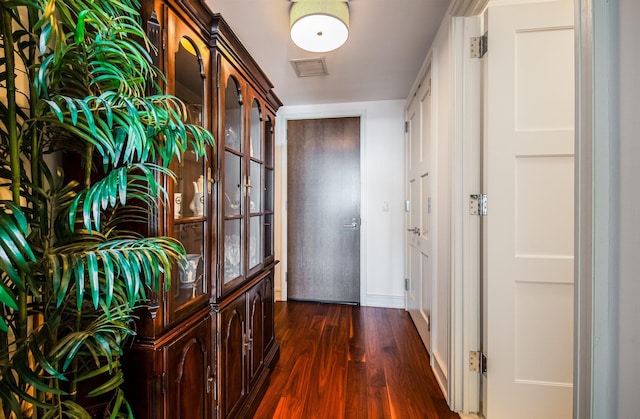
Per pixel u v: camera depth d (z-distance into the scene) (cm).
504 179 150
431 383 186
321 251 344
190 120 117
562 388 147
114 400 88
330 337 250
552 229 147
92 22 66
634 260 64
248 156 160
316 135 344
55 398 76
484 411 156
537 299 149
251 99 166
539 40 147
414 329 266
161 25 96
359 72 256
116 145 70
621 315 66
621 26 66
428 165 223
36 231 75
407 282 308
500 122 150
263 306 184
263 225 187
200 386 117
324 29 173
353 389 179
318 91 299
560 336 147
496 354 151
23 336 67
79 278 61
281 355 219
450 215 166
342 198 340
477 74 159
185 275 116
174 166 111
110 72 71
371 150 330
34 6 59
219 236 129
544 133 147
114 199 67
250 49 219
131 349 93
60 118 60
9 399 62
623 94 66
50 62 64
